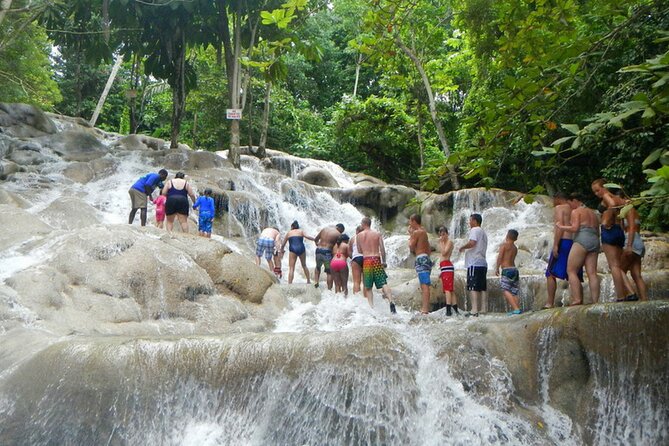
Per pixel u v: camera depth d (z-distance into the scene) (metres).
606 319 7.27
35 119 20.08
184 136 32.59
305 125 31.38
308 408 7.12
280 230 16.98
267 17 6.48
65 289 9.72
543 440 6.92
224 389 7.32
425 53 23.62
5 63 23.34
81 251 10.30
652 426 6.75
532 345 7.67
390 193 19.38
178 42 19.59
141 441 7.17
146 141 21.42
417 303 12.33
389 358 7.25
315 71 35.75
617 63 14.98
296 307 11.66
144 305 10.03
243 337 7.71
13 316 8.84
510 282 10.11
